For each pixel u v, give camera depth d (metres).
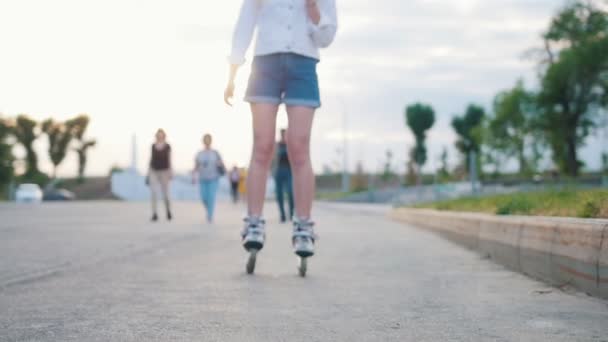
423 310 4.20
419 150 84.00
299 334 3.51
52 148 101.81
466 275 5.94
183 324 3.76
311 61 5.96
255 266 6.54
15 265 6.51
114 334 3.51
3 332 3.54
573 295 4.72
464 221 9.12
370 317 3.96
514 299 4.60
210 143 16.16
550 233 5.43
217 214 21.12
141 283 5.34
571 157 48.16
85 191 93.81
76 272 6.00
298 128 5.94
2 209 24.30
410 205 19.09
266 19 5.95
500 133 53.34
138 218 17.19
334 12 5.98
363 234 11.61
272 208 28.97
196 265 6.58
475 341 3.34
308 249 5.72
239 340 3.38
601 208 5.28
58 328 3.64
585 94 47.09
